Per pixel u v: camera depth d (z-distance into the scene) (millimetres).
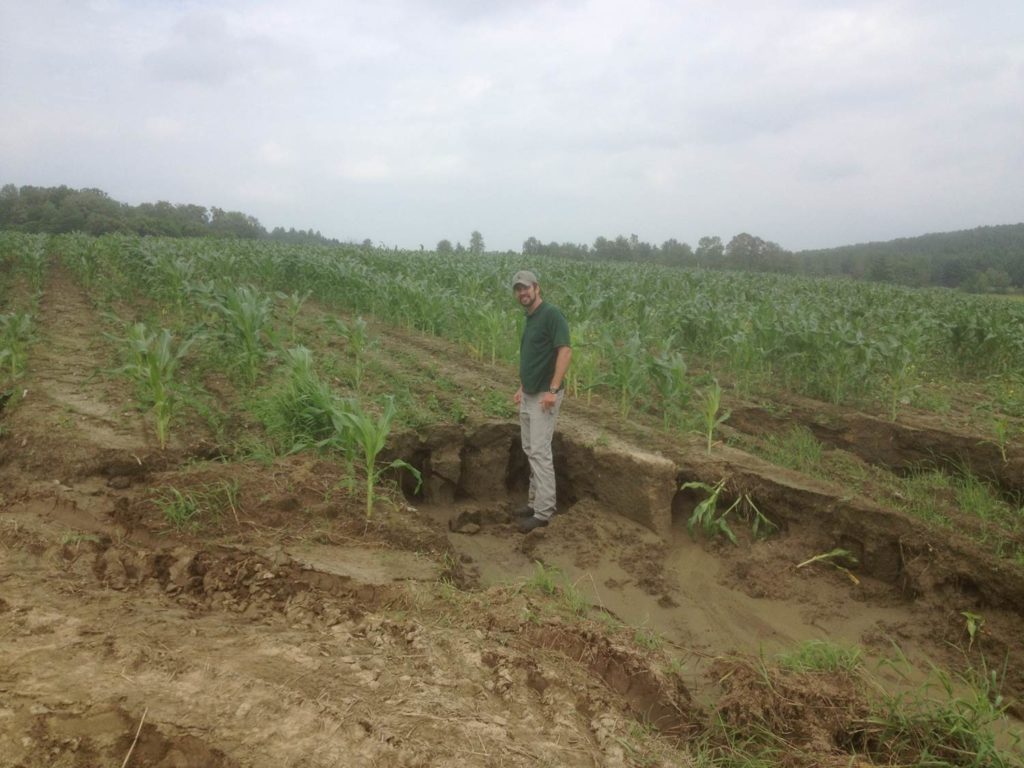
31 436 6125
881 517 5605
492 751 2941
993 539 5488
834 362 9414
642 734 3395
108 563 4422
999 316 13914
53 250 25062
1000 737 3926
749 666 4109
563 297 14172
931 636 4977
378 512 5457
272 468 5793
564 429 7441
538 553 6160
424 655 3643
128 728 2859
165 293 13320
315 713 3021
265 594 4301
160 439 6152
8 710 2881
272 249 22172
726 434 7742
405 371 9742
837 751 3512
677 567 6027
